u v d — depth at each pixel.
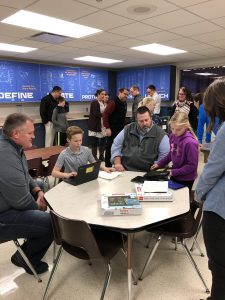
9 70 6.01
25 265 2.03
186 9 2.86
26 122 1.89
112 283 1.95
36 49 5.09
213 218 1.29
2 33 3.82
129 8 2.81
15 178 1.81
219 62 6.21
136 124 2.69
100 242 1.75
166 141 2.62
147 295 1.83
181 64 6.88
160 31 3.74
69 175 2.36
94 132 5.61
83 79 7.50
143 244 2.47
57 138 5.79
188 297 1.81
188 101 4.38
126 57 6.11
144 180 2.20
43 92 6.72
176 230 1.87
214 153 1.24
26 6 2.72
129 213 1.62
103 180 2.30
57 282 1.97
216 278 1.37
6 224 1.86
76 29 3.64
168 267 2.13
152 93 5.25
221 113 1.26
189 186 2.37
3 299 1.81
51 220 1.75
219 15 3.05
